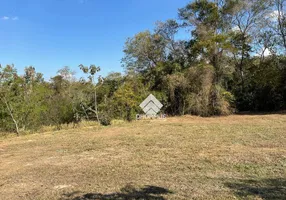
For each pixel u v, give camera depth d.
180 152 6.70
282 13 19.73
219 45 17.42
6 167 6.09
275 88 18.86
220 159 5.85
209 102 16.66
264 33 20.78
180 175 4.86
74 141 9.02
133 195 3.91
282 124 11.02
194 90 17.20
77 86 15.74
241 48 20.31
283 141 7.53
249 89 19.89
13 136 11.16
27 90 13.03
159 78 19.28
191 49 18.69
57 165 6.02
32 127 12.60
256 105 19.31
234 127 10.63
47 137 10.23
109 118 13.66
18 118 12.11
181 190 4.04
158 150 7.04
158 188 4.18
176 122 13.23
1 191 4.45
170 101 17.88
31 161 6.54
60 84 17.02
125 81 17.81
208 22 18.69
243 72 21.08
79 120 14.70
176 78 17.53
